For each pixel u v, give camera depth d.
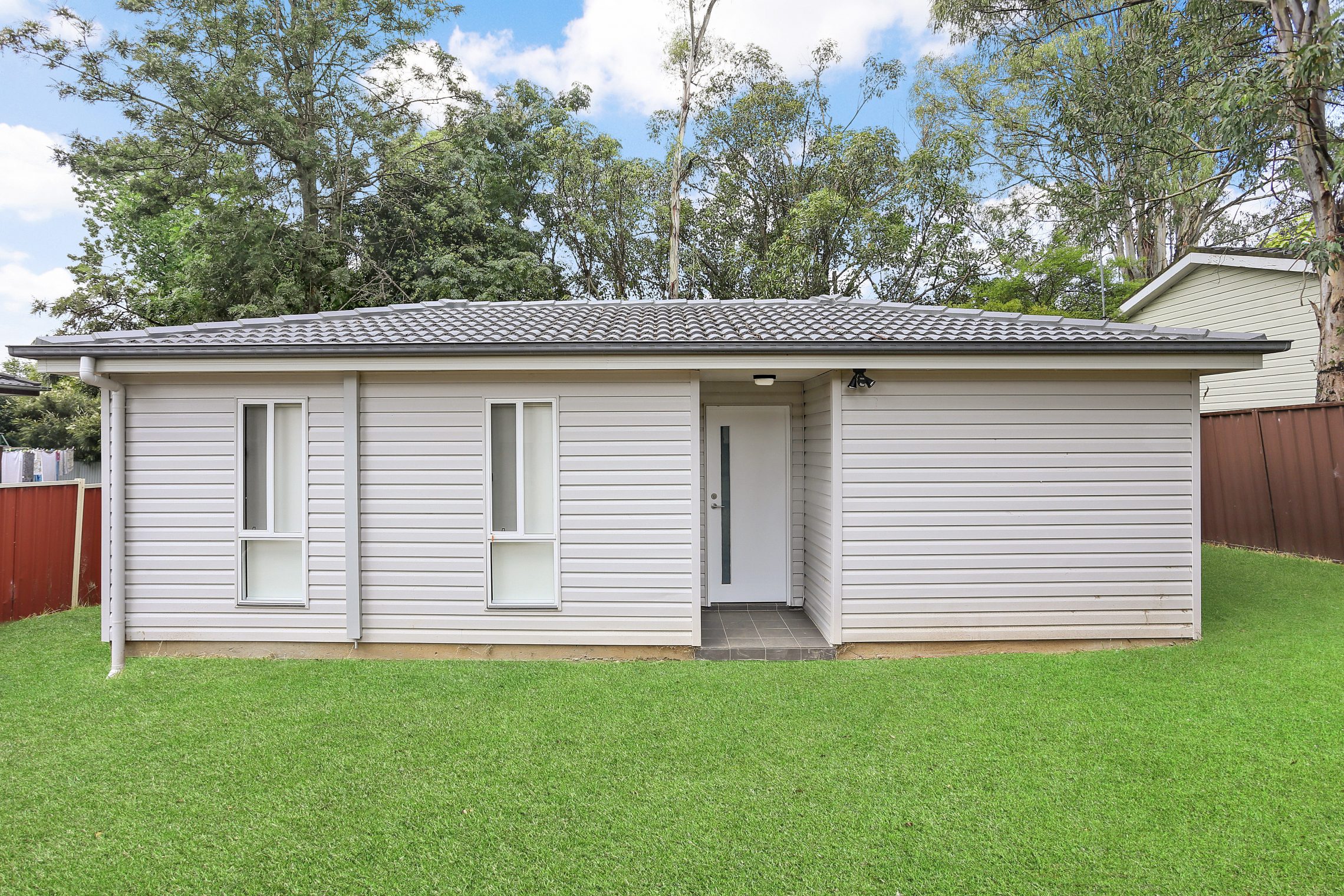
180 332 6.80
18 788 4.05
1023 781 3.99
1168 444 6.44
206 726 4.91
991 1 15.05
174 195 17.66
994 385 6.44
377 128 19.67
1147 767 4.11
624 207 23.53
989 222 24.16
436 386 6.55
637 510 6.52
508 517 6.59
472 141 20.92
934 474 6.44
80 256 22.53
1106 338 6.06
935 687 5.50
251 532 6.52
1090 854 3.30
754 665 6.18
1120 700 5.11
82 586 9.03
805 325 6.90
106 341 6.28
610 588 6.53
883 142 21.64
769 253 21.70
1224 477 10.48
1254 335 6.02
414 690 5.60
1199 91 11.42
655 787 3.99
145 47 16.80
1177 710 4.91
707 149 24.33
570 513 6.53
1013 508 6.44
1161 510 6.45
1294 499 9.39
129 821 3.69
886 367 6.12
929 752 4.37
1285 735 4.45
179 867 3.29
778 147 23.53
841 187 22.19
